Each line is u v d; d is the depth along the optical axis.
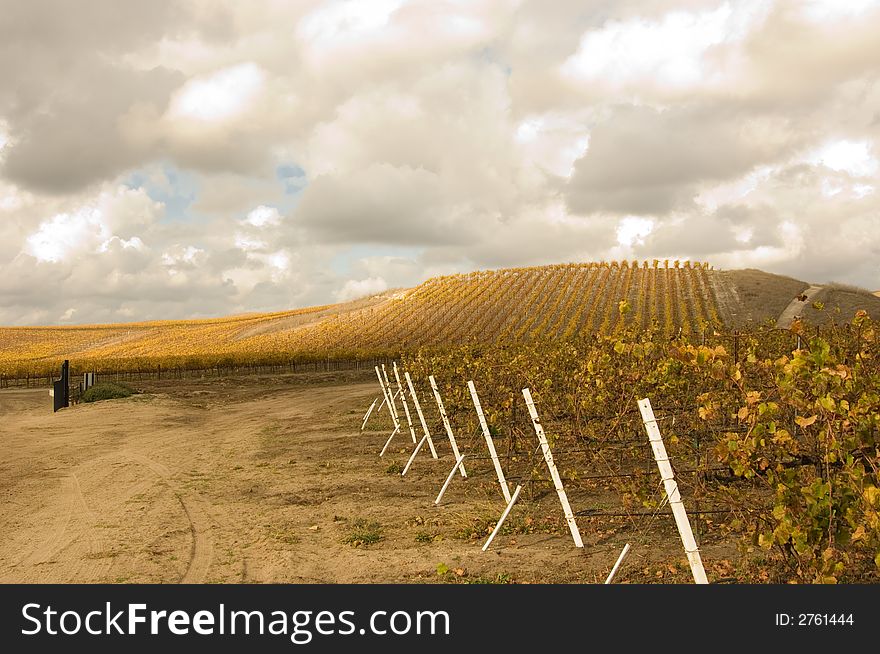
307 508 10.70
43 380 54.28
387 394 19.89
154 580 7.41
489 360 14.88
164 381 46.75
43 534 9.52
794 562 5.38
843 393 4.95
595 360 9.73
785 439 4.95
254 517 10.21
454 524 9.40
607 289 89.38
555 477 8.26
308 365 54.53
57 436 20.97
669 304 76.00
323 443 17.64
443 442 16.30
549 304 82.38
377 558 8.00
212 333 106.44
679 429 8.34
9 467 15.34
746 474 5.04
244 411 27.89
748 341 11.37
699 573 5.61
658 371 8.65
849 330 8.61
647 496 6.58
